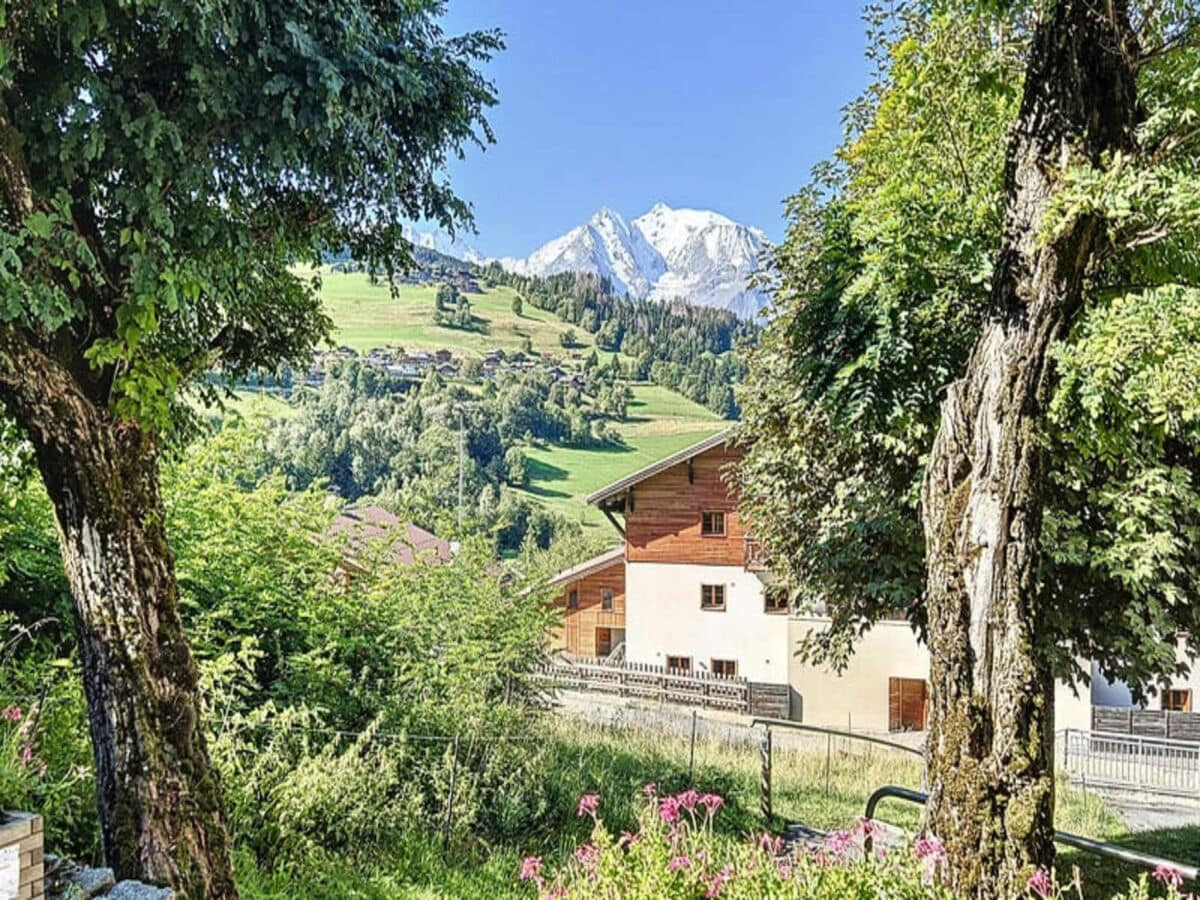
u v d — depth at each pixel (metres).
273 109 3.91
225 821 4.16
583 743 9.95
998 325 3.92
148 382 4.00
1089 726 16.64
